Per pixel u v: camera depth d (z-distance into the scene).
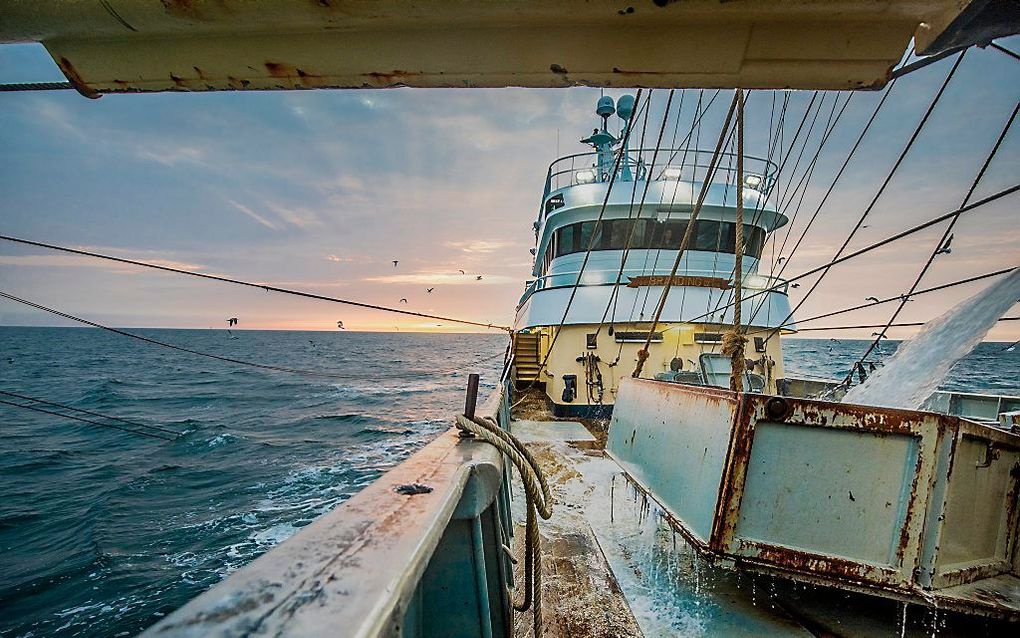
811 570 2.61
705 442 3.11
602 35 1.23
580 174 12.45
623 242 10.54
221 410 33.72
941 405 7.73
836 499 2.64
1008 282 2.67
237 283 4.48
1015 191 2.60
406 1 1.12
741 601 3.21
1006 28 1.15
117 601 9.73
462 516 1.66
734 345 3.22
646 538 4.26
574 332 10.35
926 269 3.70
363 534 1.05
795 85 1.33
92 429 27.27
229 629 0.67
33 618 9.27
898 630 2.86
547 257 13.67
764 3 1.11
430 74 1.33
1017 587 2.68
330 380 55.62
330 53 1.26
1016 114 2.72
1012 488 2.94
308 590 0.79
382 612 0.74
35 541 12.78
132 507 14.88
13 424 28.73
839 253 4.43
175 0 1.12
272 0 1.12
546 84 1.36
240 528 13.12
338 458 20.33
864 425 2.61
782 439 2.70
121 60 1.34
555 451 7.64
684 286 9.73
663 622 2.98
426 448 2.05
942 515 2.53
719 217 10.27
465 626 1.63
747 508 2.72
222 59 1.29
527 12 1.16
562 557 3.88
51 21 1.19
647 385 4.47
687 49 1.23
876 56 1.24
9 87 1.44
